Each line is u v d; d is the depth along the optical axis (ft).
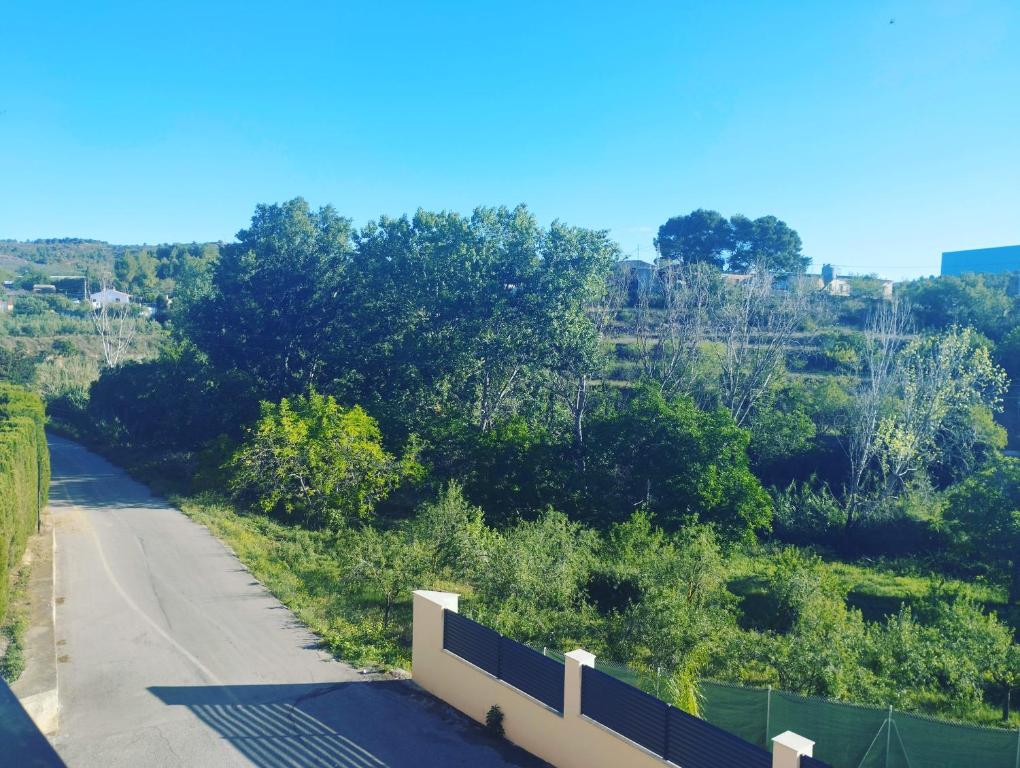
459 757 38.27
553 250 131.44
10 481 58.75
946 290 196.54
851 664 57.62
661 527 100.53
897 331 177.78
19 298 352.90
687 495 101.71
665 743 32.24
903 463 127.75
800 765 27.20
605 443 108.88
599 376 158.51
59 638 52.26
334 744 39.24
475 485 111.14
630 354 176.76
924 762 41.09
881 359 152.76
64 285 416.26
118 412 159.74
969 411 136.36
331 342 142.92
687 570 66.39
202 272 242.58
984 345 155.43
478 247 135.85
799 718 43.24
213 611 58.34
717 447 104.22
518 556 62.90
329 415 103.19
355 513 99.66
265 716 41.98
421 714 42.83
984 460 133.59
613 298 169.99
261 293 143.84
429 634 45.62
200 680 46.21
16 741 11.03
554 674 37.88
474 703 42.34
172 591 62.69
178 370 146.10
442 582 67.36
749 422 147.33
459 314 133.69
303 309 144.77
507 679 40.47
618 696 34.47
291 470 98.32
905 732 41.50
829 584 79.66
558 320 129.59
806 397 154.61
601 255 130.41
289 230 144.77
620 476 109.70
